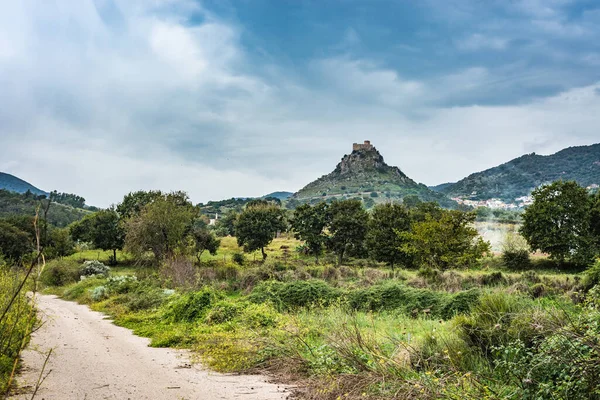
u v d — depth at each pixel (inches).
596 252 1897.1
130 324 740.0
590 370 228.7
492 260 2214.6
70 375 376.2
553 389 243.4
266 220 2886.3
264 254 2886.3
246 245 2893.7
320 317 619.8
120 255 2925.7
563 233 1983.3
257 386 351.3
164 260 1743.4
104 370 399.5
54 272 1742.1
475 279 1125.1
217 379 375.6
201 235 2532.0
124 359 454.6
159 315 776.3
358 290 867.4
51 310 949.8
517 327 336.5
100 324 749.3
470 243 1866.4
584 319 286.0
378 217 2209.6
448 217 1849.2
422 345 374.9
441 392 267.9
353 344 378.0
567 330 256.2
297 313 748.6
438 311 733.9
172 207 2092.8
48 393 317.1
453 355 342.0
